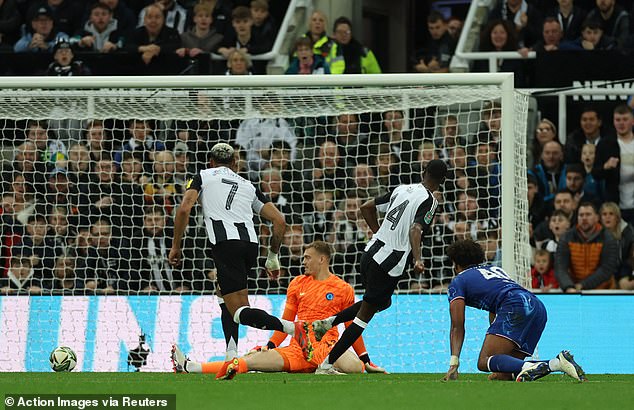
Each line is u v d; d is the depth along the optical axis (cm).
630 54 5000
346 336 3284
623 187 4941
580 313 4141
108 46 5622
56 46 5347
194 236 4747
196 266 4738
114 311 4312
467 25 5709
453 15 7144
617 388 2700
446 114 4956
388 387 2730
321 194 4750
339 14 6300
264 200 3472
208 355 4266
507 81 4006
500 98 4519
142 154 4781
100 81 4147
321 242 3628
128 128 4759
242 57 5416
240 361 3278
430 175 3294
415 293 4394
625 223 4778
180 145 4975
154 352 4278
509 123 4003
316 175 4869
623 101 5138
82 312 4322
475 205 4753
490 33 5503
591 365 4116
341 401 2342
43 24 5931
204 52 5341
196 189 3369
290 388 2697
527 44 5694
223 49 5594
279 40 5706
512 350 3138
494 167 4822
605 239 4600
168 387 2742
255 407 2227
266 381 3005
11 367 4316
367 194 4738
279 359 3356
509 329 3125
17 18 6141
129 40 5809
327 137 5009
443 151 4891
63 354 3891
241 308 3191
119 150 4962
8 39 6153
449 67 5659
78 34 5881
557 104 5197
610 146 4938
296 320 3634
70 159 4794
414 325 4228
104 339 4306
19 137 5131
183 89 4378
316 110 4503
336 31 5553
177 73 5306
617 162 4919
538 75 5084
